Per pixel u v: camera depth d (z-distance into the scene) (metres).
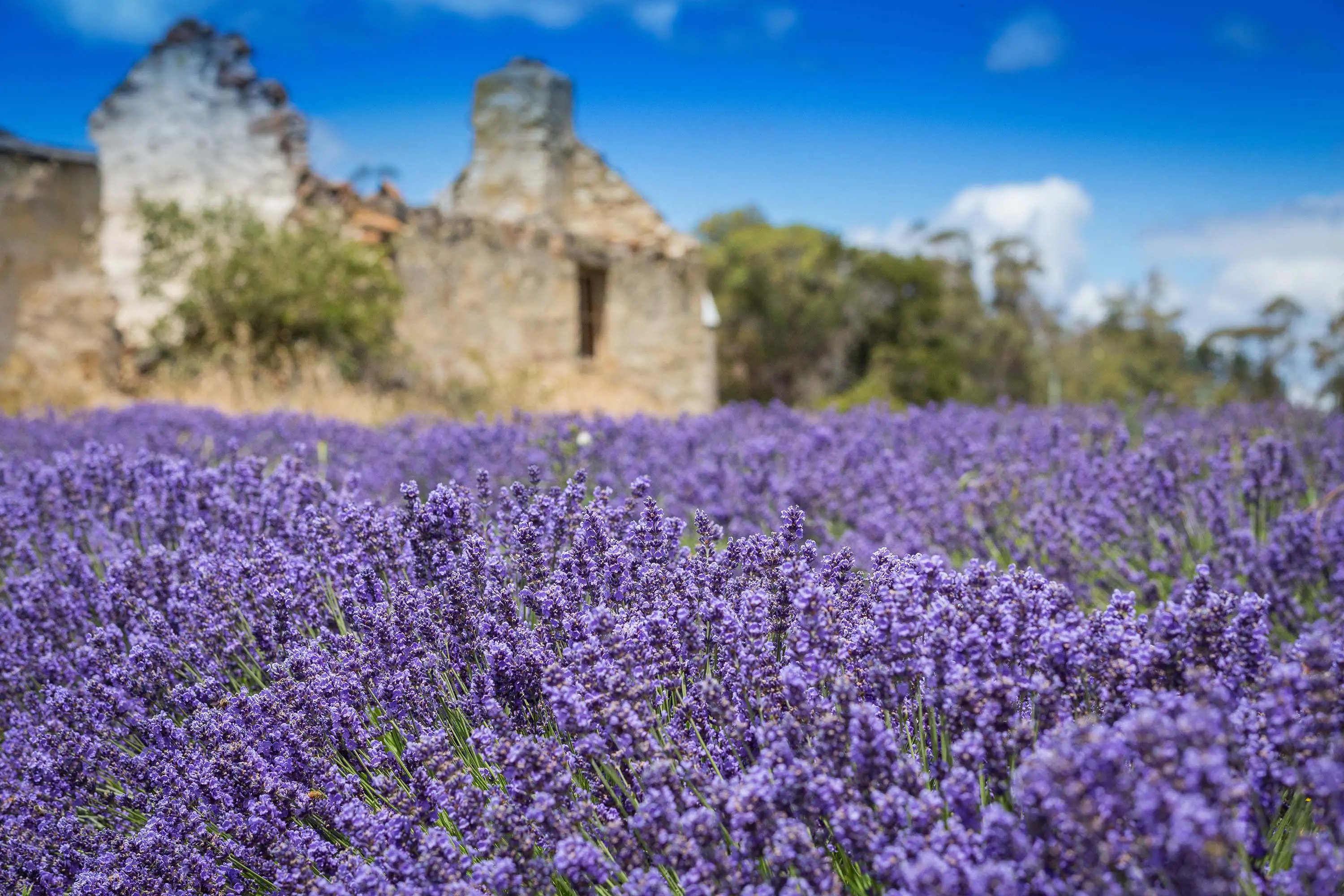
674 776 1.79
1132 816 1.39
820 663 1.87
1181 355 51.06
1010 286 49.19
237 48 18.00
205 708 2.52
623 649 2.00
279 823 2.22
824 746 1.71
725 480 4.79
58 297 13.57
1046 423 6.86
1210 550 4.16
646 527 2.64
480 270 18.44
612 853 1.78
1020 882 1.42
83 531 4.09
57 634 3.36
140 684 2.79
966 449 5.64
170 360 14.66
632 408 18.80
